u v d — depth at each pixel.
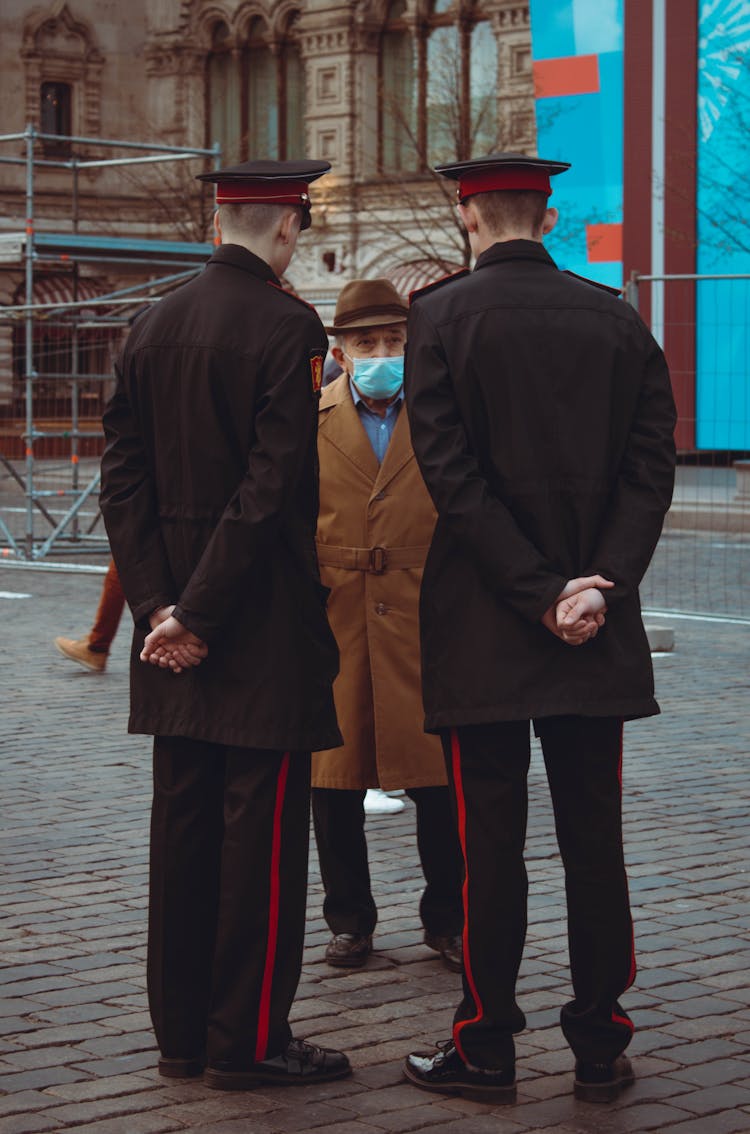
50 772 7.60
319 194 38.81
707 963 4.92
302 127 40.56
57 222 41.97
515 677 3.82
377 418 5.18
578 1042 3.94
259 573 3.97
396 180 37.53
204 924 4.07
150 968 4.07
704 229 27.14
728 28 26.88
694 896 5.64
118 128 42.94
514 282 3.90
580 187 28.45
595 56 28.14
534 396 3.84
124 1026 4.38
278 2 40.25
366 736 4.95
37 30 41.78
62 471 25.72
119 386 4.12
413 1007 4.58
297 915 4.04
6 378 26.20
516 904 3.91
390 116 38.66
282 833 4.01
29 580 15.64
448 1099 3.94
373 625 5.00
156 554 4.05
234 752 4.01
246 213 4.04
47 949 5.03
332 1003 4.60
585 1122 3.79
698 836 6.47
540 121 28.75
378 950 5.07
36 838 6.41
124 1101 3.88
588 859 3.91
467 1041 3.92
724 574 15.71
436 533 3.95
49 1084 3.97
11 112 41.81
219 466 3.97
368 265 38.47
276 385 3.88
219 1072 3.97
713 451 19.70
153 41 42.59
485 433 3.87
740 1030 4.37
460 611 3.89
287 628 3.98
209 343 3.93
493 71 36.50
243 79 41.56
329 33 38.84
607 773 3.92
